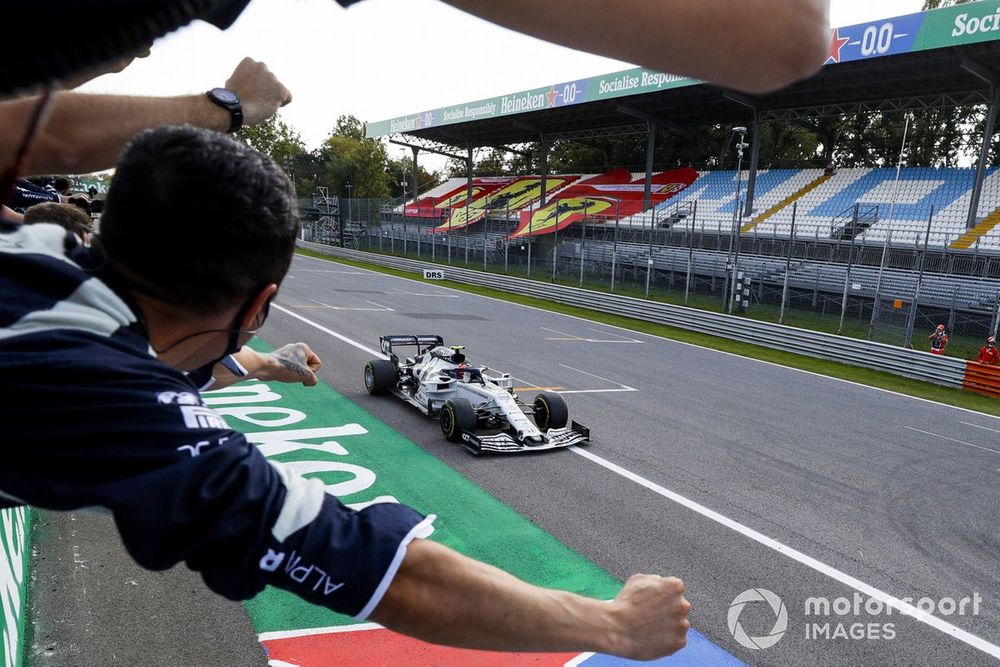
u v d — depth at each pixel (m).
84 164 1.08
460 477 6.75
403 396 9.25
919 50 20.70
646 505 6.43
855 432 10.10
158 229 0.84
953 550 6.01
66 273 0.83
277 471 0.87
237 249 0.87
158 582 4.29
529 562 5.14
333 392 9.68
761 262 26.14
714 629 4.41
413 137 49.53
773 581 5.15
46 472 0.73
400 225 50.00
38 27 0.36
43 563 4.38
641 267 30.42
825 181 32.84
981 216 25.80
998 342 19.80
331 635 3.90
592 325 21.95
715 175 38.47
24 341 0.75
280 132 76.50
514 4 0.61
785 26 0.63
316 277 30.39
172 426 0.79
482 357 14.26
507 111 37.00
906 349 16.62
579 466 7.41
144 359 0.84
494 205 48.72
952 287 20.80
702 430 9.45
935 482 7.92
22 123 1.01
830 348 18.22
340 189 74.38
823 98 28.52
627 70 30.61
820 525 6.32
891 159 42.12
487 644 0.90
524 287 30.02
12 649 3.15
